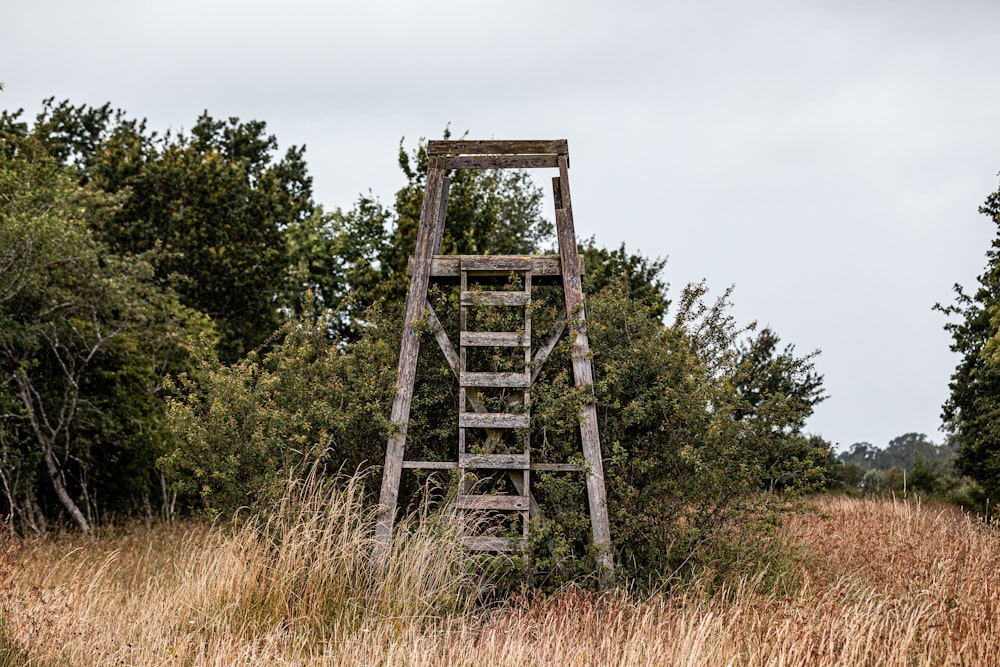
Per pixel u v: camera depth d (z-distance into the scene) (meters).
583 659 7.48
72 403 17.27
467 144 11.73
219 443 11.55
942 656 7.52
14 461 16.27
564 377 11.05
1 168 19.89
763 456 11.17
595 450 10.83
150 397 19.66
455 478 10.80
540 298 12.15
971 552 10.64
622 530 10.80
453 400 11.95
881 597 9.14
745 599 9.13
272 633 8.49
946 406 32.75
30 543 13.52
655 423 11.43
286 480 10.80
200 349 13.20
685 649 7.30
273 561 9.73
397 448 10.95
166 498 18.80
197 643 8.05
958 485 34.62
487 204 27.52
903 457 72.88
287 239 31.02
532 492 11.49
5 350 16.77
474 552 10.60
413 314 11.34
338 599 9.25
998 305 22.98
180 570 10.20
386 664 7.39
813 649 7.28
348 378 11.95
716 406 11.17
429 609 9.31
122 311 18.22
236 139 36.00
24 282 16.30
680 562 10.57
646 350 11.67
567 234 11.40
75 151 35.25
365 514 10.91
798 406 11.08
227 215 28.09
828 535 12.12
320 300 30.31
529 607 9.48
